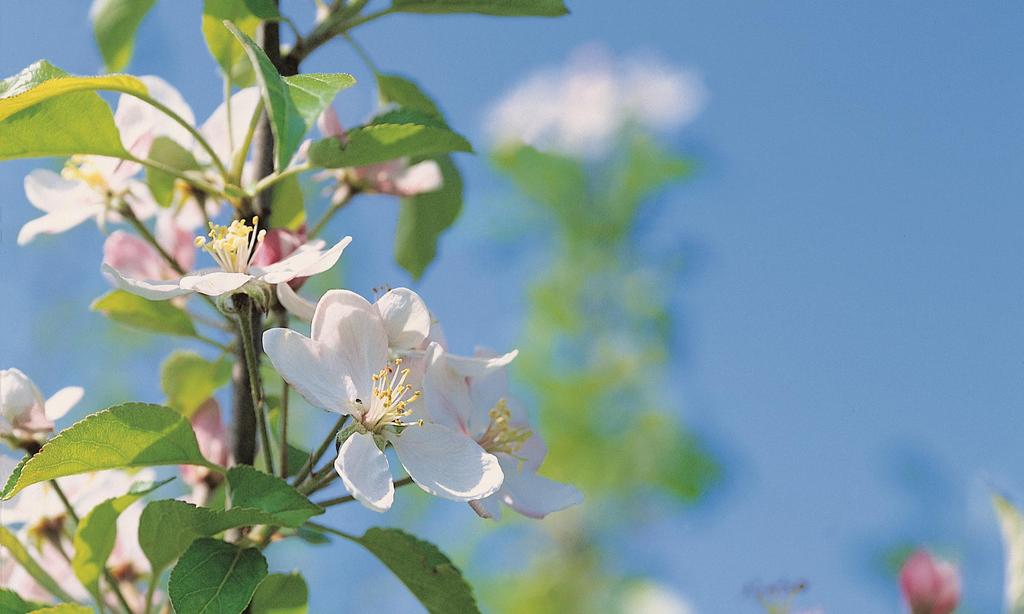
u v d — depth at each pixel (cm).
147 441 53
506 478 55
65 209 59
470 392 55
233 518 53
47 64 55
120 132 57
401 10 59
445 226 65
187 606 52
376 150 55
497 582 111
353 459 53
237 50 58
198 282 54
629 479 110
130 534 59
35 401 56
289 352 53
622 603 107
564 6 59
